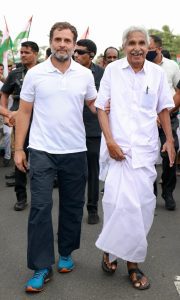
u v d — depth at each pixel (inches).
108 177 139.4
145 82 135.6
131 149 136.1
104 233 139.3
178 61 316.8
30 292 137.8
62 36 134.9
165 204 224.1
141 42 132.5
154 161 140.9
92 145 194.2
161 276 148.6
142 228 136.8
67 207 148.2
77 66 141.6
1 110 215.3
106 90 139.3
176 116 221.0
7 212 221.3
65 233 149.6
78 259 162.2
